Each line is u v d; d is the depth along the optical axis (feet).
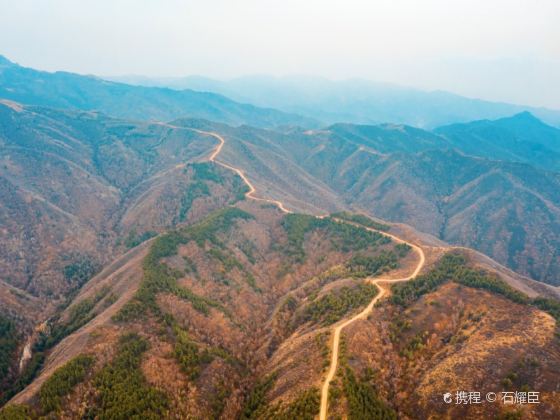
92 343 524.52
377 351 515.50
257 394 500.74
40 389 450.71
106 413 420.77
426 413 426.51
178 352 531.50
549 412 383.65
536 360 433.07
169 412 442.50
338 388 440.86
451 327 535.19
